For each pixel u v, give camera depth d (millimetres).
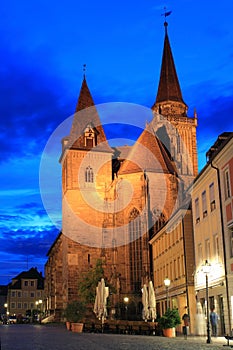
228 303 34062
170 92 117000
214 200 38062
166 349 22531
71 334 41125
